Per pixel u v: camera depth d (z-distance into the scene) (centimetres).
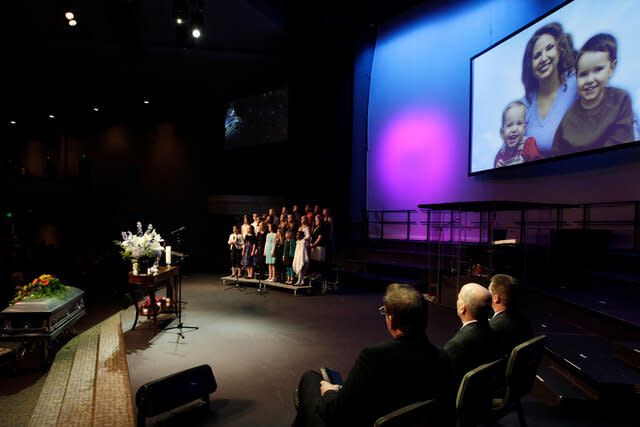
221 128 1413
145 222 1451
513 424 266
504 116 767
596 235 532
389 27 1106
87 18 850
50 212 1290
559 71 644
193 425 279
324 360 409
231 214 1318
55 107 1441
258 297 756
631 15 531
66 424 269
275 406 307
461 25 930
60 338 477
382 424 131
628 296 437
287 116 1220
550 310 473
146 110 1479
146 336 496
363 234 1127
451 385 161
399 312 160
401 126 1069
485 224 854
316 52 1077
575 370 299
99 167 1514
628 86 533
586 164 661
